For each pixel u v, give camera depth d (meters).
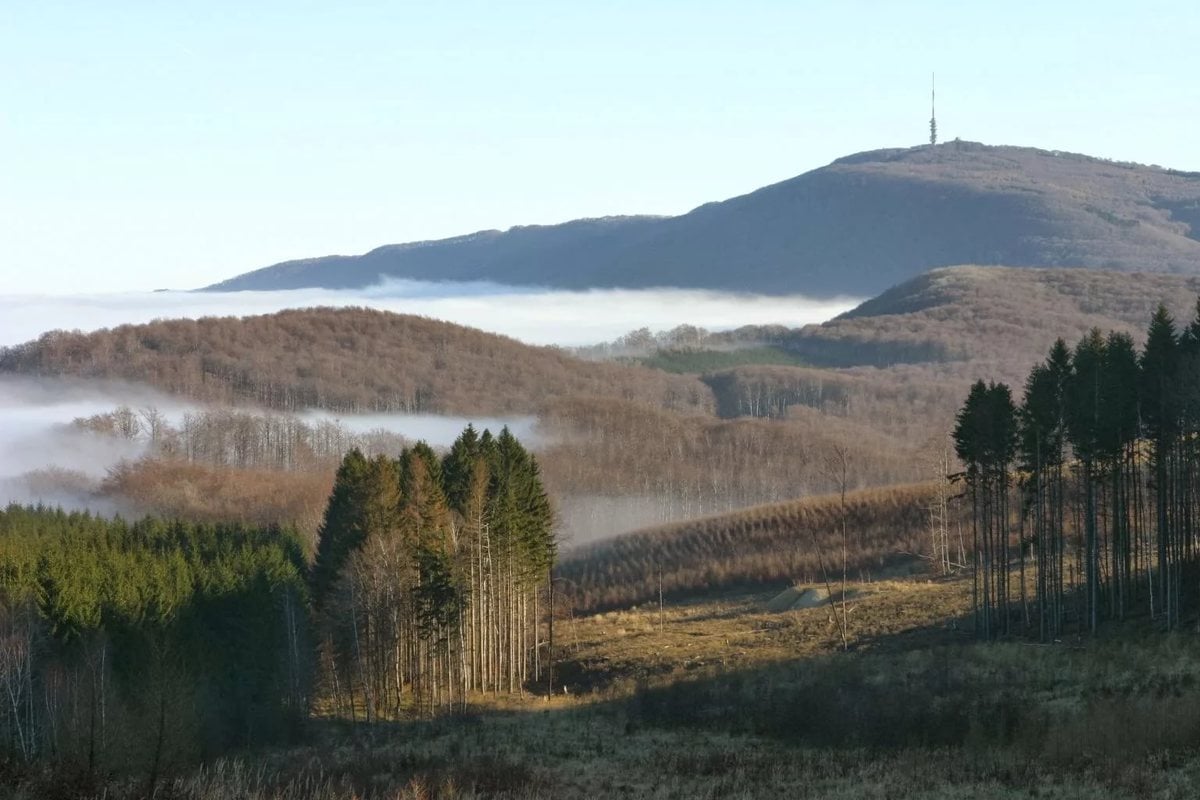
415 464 85.44
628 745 54.38
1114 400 70.56
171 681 49.69
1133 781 38.22
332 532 87.06
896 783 41.22
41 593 69.06
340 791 41.78
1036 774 40.81
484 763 47.72
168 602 73.06
